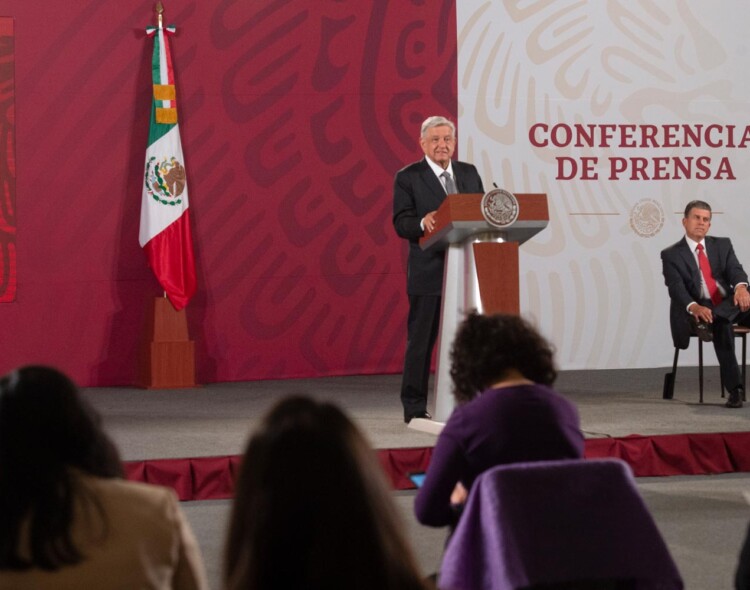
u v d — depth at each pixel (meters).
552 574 3.04
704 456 7.59
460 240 7.52
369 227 12.67
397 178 8.38
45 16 11.82
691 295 10.25
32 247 11.82
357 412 9.57
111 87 11.98
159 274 11.66
